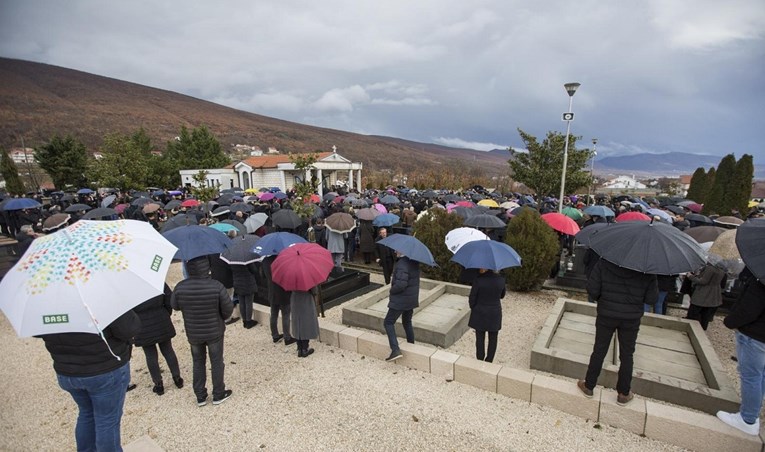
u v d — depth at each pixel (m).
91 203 21.88
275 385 4.80
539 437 3.75
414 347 5.20
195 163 49.28
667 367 4.91
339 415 4.19
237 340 6.21
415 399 4.42
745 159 20.78
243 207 12.22
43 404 4.62
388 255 8.70
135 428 4.06
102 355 2.85
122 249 2.88
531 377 4.36
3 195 25.64
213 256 6.78
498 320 4.78
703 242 6.50
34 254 2.71
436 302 7.51
